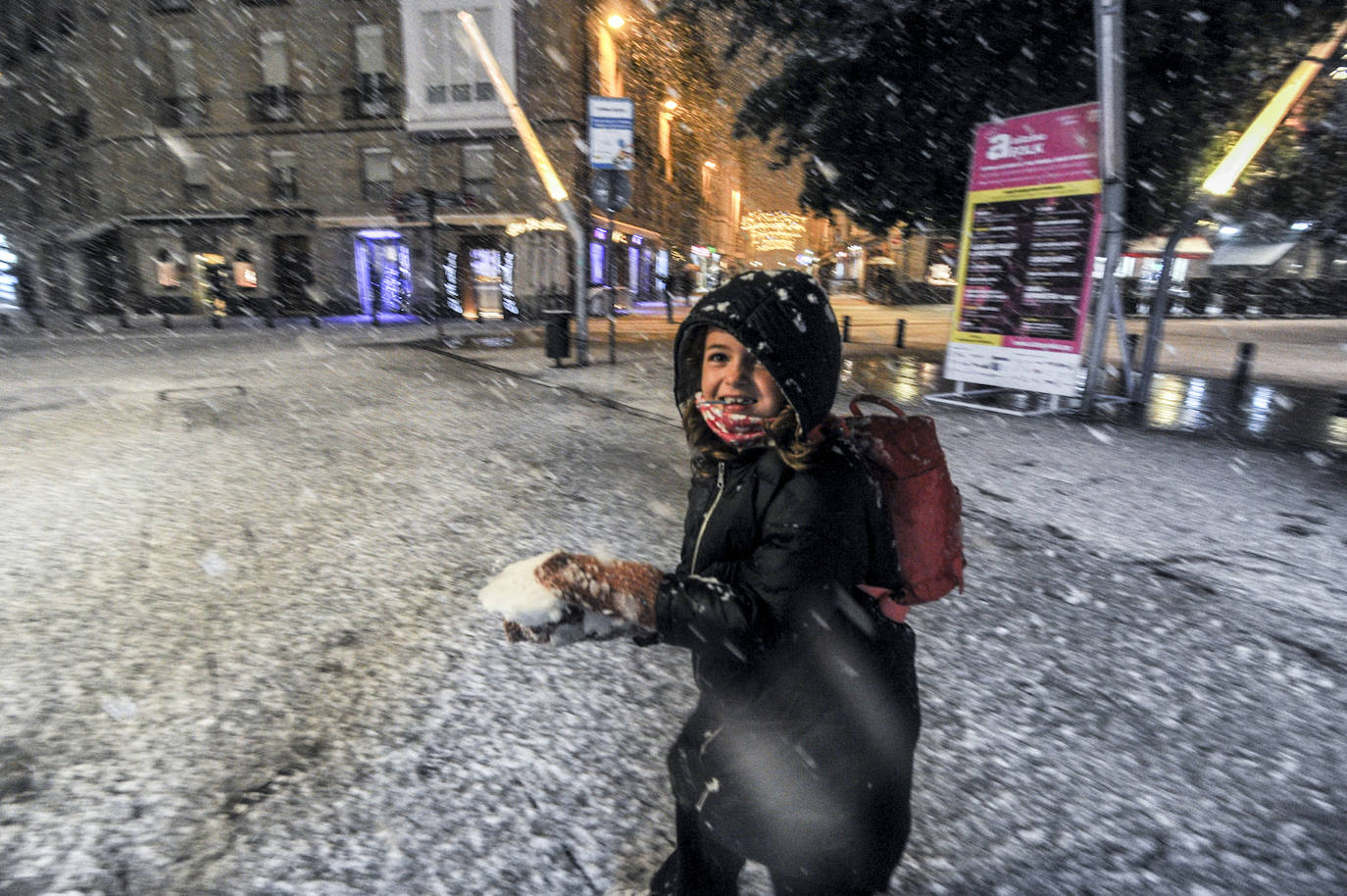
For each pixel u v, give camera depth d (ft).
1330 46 24.35
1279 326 79.36
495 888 5.78
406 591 11.53
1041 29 27.30
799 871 3.87
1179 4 23.61
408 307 93.15
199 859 6.06
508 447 21.40
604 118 36.81
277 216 91.20
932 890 5.88
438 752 7.52
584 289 40.11
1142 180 30.66
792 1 31.76
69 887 5.74
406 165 89.20
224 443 21.81
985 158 27.32
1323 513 16.07
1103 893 5.89
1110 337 59.72
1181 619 10.94
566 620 3.27
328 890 5.74
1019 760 7.58
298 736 7.77
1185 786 7.22
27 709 8.21
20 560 12.71
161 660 9.35
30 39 97.09
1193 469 19.65
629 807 6.73
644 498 16.60
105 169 95.45
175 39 89.76
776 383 3.21
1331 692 9.00
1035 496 17.08
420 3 82.58
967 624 10.65
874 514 3.59
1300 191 35.32
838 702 3.63
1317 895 5.90
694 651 3.64
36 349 51.13
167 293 96.02
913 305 113.91
